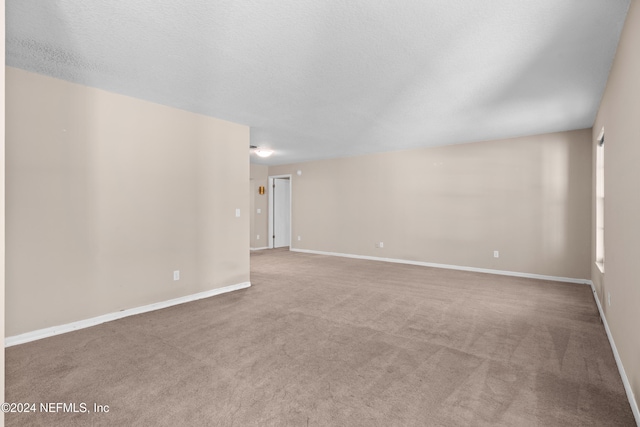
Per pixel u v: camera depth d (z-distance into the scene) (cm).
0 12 115
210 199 435
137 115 363
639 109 185
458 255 619
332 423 180
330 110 409
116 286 347
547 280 525
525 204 550
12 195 283
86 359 254
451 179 626
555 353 265
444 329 317
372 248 735
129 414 187
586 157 499
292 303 401
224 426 177
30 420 182
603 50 255
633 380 195
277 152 713
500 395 207
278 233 954
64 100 311
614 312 266
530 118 442
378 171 723
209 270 434
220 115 430
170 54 263
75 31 228
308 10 205
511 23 219
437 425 179
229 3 197
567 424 179
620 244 242
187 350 270
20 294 287
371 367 242
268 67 287
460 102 378
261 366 244
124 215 353
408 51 258
